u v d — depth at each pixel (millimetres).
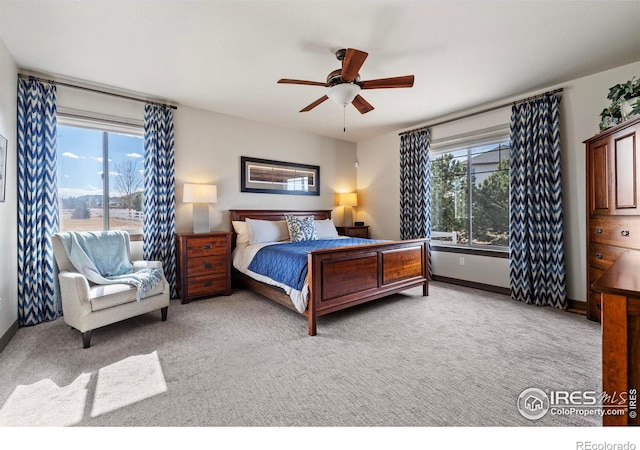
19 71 2816
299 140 5098
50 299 2949
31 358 2152
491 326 2734
